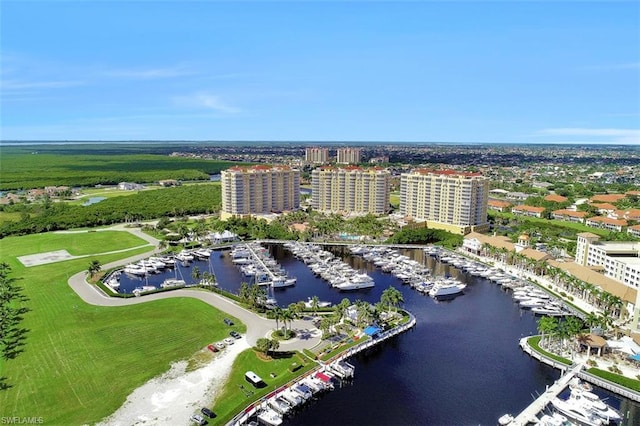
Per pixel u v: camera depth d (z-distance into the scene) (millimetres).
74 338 148250
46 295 190875
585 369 134125
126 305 179000
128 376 126000
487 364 142125
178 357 136750
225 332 153875
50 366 130625
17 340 147125
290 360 136750
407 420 113562
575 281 197875
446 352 150000
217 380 124875
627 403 122000
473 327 170750
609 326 163875
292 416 114750
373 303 195000
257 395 118062
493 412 117500
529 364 142375
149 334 151750
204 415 109188
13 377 124750
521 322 175750
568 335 141875
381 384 129875
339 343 148875
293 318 158875
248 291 183250
